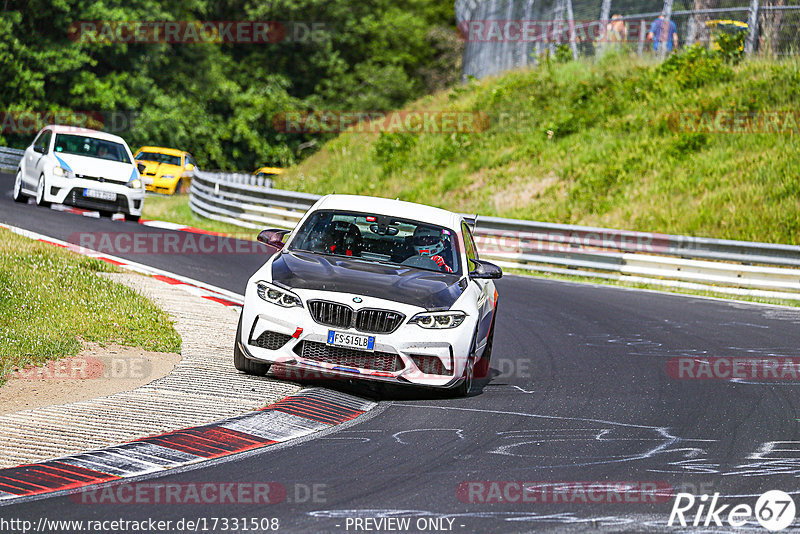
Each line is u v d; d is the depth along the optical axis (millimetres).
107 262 54000
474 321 31203
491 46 146375
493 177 108125
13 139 157500
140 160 118500
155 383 29531
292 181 122750
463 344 30547
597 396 33219
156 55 170125
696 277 70938
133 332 36500
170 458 22547
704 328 51812
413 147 121812
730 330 51531
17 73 148625
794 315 59188
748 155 96188
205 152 183250
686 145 100188
